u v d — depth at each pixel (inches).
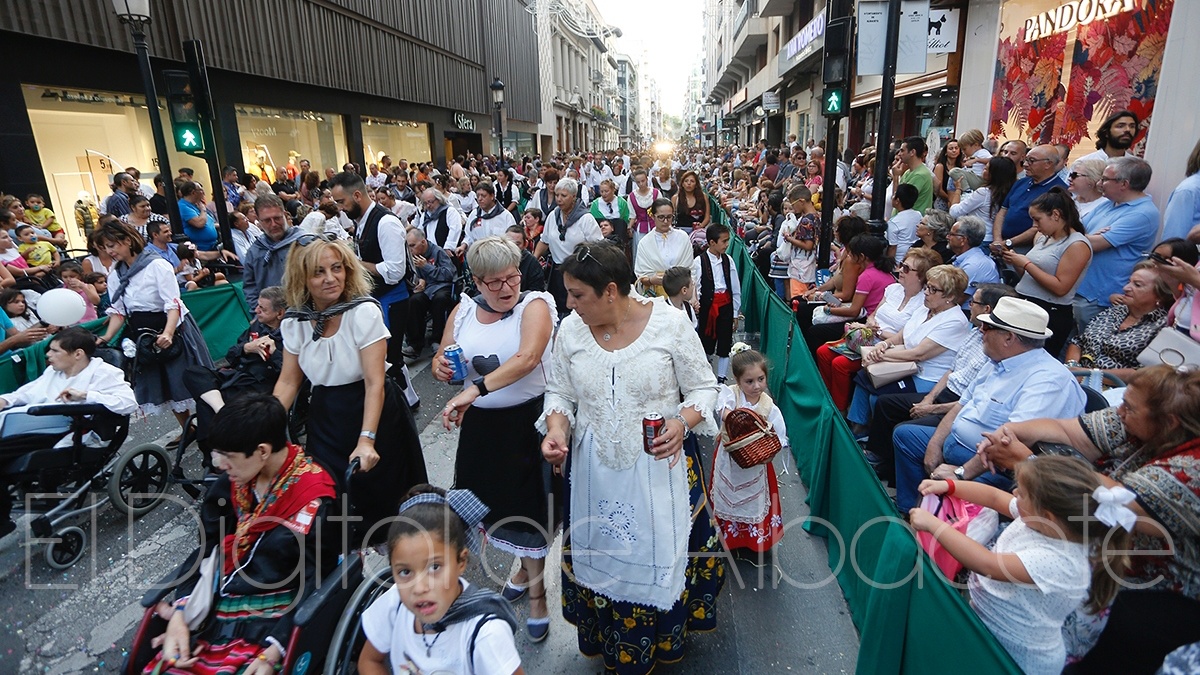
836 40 247.3
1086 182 194.9
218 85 515.8
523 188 655.1
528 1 1641.2
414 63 908.6
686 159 1606.8
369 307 116.3
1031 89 346.9
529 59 1669.5
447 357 111.0
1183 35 209.6
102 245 185.6
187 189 344.5
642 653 100.8
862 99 721.6
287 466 96.2
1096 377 138.8
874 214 233.8
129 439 211.5
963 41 426.0
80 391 151.2
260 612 93.7
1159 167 220.5
